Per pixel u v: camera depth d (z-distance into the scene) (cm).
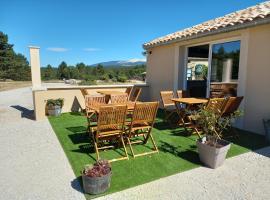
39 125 641
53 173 342
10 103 1134
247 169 357
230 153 424
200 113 403
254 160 392
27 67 4194
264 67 540
